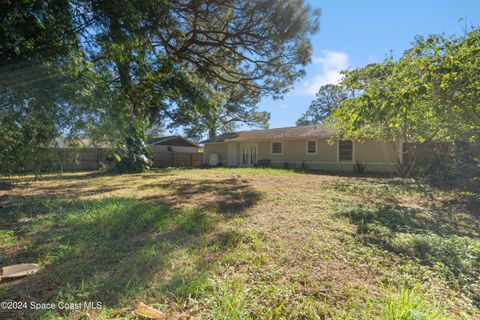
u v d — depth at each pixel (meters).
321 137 14.98
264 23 9.64
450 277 2.49
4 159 3.32
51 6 3.21
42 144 3.47
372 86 5.65
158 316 1.79
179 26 8.52
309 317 1.84
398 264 2.77
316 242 3.32
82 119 3.65
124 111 4.48
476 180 8.24
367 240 3.44
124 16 3.97
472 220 4.50
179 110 11.31
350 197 6.38
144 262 2.65
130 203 5.25
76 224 3.94
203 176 11.44
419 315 1.71
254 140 18.34
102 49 4.11
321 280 2.38
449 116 7.60
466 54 4.22
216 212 4.82
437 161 10.02
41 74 3.25
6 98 3.06
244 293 2.12
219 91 13.55
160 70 5.78
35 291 2.12
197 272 2.45
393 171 12.71
